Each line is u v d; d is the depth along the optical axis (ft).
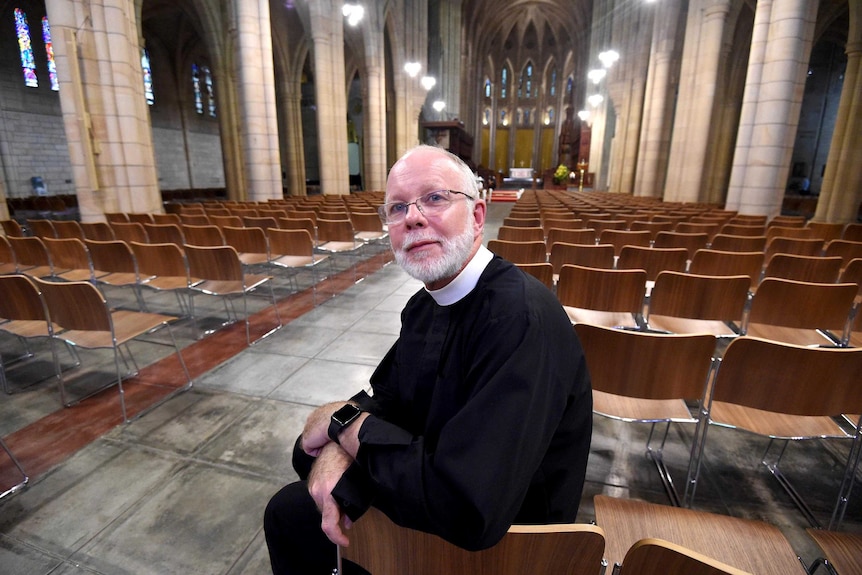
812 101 89.25
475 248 4.03
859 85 43.52
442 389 3.82
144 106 31.30
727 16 45.29
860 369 5.71
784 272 13.08
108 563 6.24
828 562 4.33
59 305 9.69
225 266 13.92
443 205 3.80
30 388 11.34
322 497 3.47
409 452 3.26
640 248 13.87
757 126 31.71
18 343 14.40
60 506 7.30
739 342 5.97
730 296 10.30
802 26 29.40
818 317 10.00
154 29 81.25
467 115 134.21
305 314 17.03
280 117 109.91
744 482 8.02
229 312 17.37
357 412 3.82
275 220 22.11
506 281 3.80
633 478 8.13
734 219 25.35
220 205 37.24
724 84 69.62
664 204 42.45
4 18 59.88
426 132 108.17
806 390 5.99
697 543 4.58
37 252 15.89
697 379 6.52
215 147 99.55
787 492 7.75
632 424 9.89
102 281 15.74
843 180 45.47
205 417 9.95
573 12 143.54
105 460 8.47
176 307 18.08
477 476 2.95
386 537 3.44
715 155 71.97
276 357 13.11
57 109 66.85
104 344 9.84
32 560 6.28
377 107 70.95
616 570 4.16
